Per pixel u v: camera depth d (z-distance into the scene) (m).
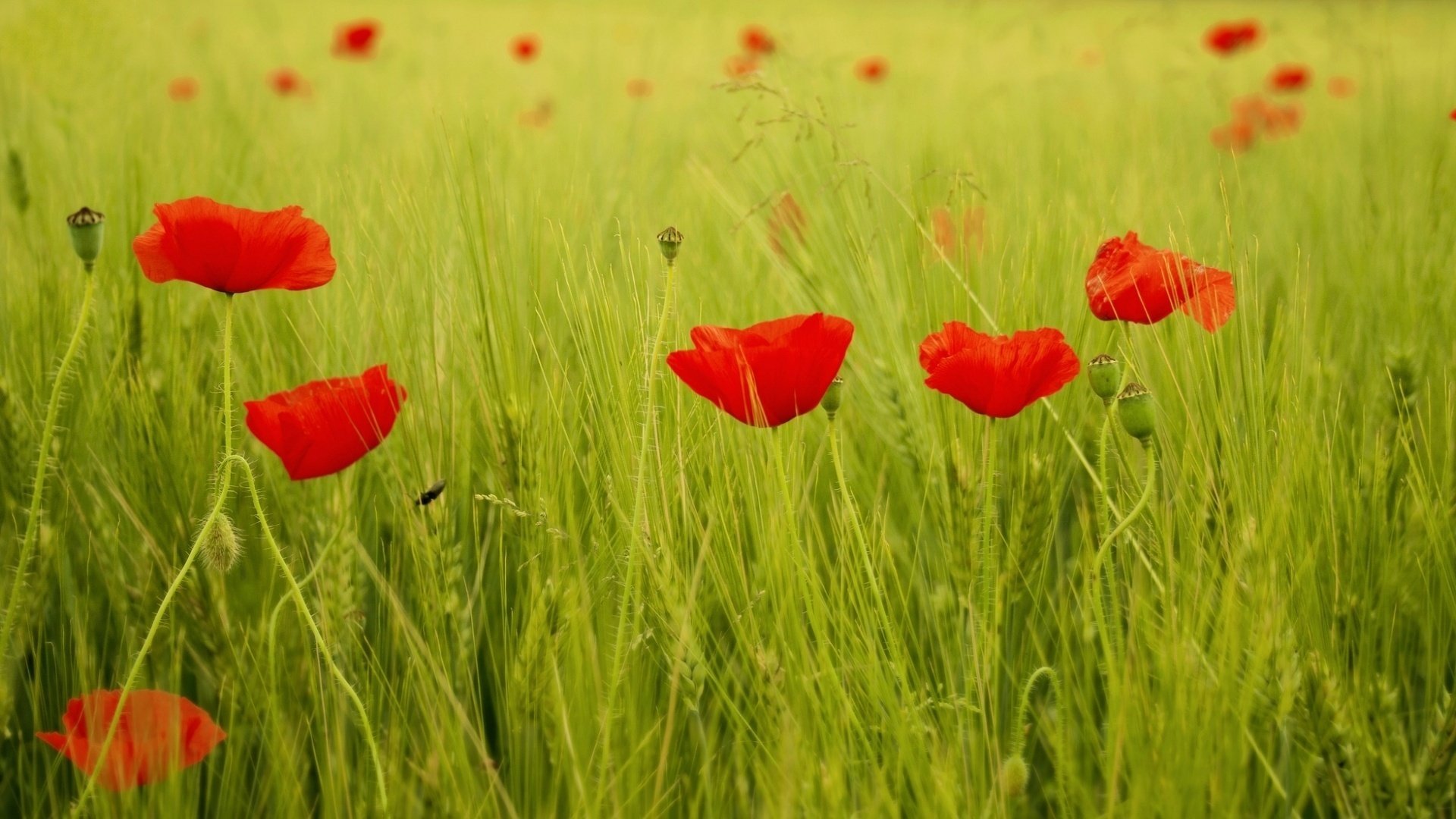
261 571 1.47
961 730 1.34
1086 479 1.55
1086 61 5.19
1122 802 1.35
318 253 1.35
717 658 1.43
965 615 1.43
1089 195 1.80
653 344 1.40
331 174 1.89
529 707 1.38
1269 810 1.35
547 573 1.41
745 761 1.38
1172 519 1.40
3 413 1.47
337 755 1.36
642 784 1.34
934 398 1.48
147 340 1.55
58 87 2.33
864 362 1.58
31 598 1.43
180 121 2.65
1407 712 1.41
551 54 6.02
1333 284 1.77
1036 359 1.33
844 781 1.33
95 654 1.43
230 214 1.32
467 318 1.50
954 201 1.64
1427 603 1.42
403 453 1.50
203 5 7.22
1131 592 1.35
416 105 3.08
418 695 1.37
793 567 1.38
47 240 1.73
